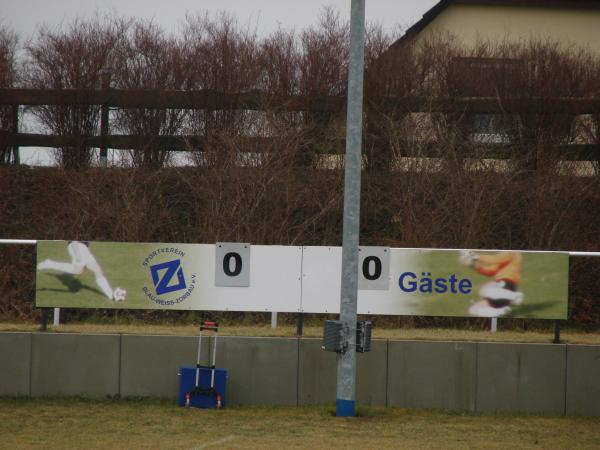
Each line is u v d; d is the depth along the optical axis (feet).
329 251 160.76
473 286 161.58
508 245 219.41
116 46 250.16
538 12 312.71
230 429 133.90
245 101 239.09
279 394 154.20
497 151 235.61
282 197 224.33
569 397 154.20
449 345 154.51
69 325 170.81
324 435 130.93
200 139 237.86
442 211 220.02
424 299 161.27
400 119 236.22
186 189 232.73
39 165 245.04
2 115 245.04
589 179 229.45
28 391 154.40
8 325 169.99
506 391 154.30
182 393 149.59
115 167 233.96
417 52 252.62
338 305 160.56
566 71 242.17
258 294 160.76
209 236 215.51
